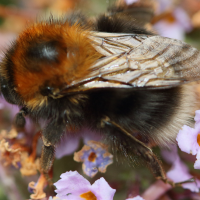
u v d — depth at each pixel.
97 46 0.08
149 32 0.09
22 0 0.11
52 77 0.08
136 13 0.09
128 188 0.09
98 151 0.09
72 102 0.08
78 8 0.10
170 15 0.10
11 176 0.09
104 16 0.09
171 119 0.08
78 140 0.09
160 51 0.08
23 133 0.09
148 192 0.09
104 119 0.08
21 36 0.08
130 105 0.08
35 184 0.09
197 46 0.10
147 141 0.09
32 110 0.09
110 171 0.09
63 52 0.08
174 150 0.09
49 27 0.08
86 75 0.08
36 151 0.09
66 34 0.08
